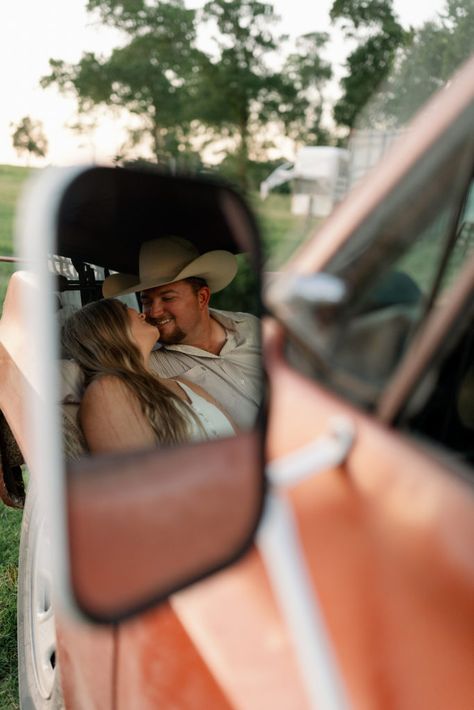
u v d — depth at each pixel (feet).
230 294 7.74
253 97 96.12
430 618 2.38
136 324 6.02
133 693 3.41
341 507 2.81
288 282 3.22
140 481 2.56
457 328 2.74
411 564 2.51
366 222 3.08
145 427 5.56
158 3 104.27
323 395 3.17
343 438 2.96
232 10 99.66
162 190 4.00
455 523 2.47
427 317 2.84
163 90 104.12
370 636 2.48
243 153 88.84
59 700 5.64
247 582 2.94
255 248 2.85
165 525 2.54
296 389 3.29
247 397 7.23
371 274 3.02
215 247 7.13
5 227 33.63
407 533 2.58
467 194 2.87
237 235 2.91
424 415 2.81
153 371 6.56
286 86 91.61
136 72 104.53
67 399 5.45
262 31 97.96
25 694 6.63
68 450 5.28
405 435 2.81
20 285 6.57
